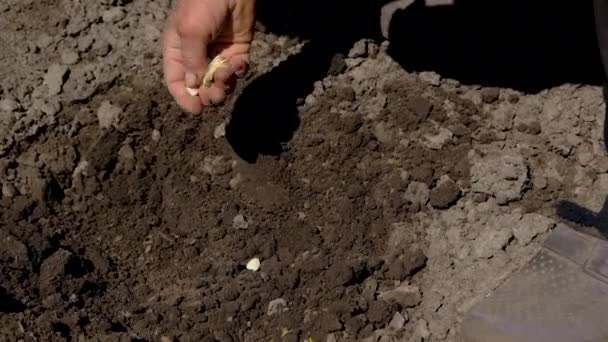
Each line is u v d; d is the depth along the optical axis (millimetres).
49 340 1229
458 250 1362
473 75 1483
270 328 1313
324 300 1327
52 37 1512
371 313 1316
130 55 1500
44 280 1296
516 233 1357
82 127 1443
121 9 1539
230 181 1416
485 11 1528
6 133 1414
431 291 1339
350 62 1487
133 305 1320
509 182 1386
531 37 1513
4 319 1229
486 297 1307
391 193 1400
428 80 1472
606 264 1287
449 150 1430
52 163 1413
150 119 1442
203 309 1321
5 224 1347
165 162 1427
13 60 1487
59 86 1464
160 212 1407
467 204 1396
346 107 1454
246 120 1437
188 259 1373
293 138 1433
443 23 1515
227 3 1235
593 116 1446
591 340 1246
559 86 1473
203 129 1443
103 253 1371
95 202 1406
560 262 1313
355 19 1533
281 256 1367
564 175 1417
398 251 1366
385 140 1437
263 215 1394
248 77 1468
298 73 1473
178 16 1239
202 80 1275
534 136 1441
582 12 1531
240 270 1362
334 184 1406
